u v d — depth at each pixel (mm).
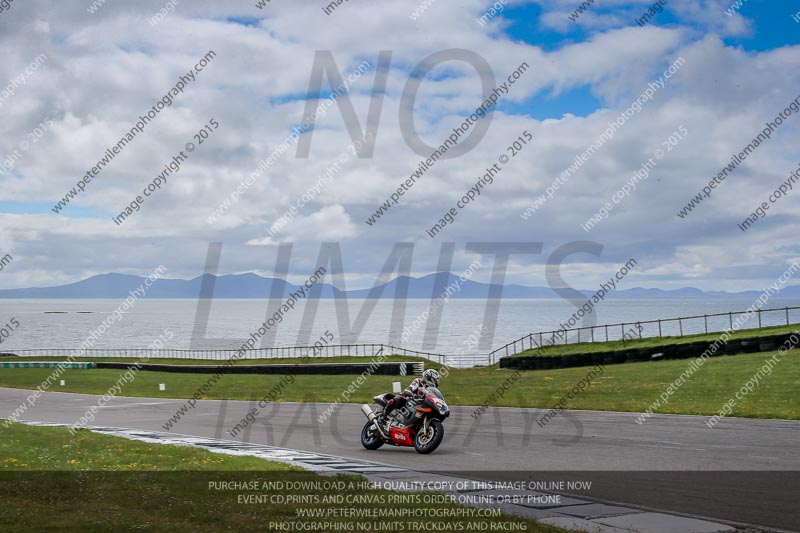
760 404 22625
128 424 23984
